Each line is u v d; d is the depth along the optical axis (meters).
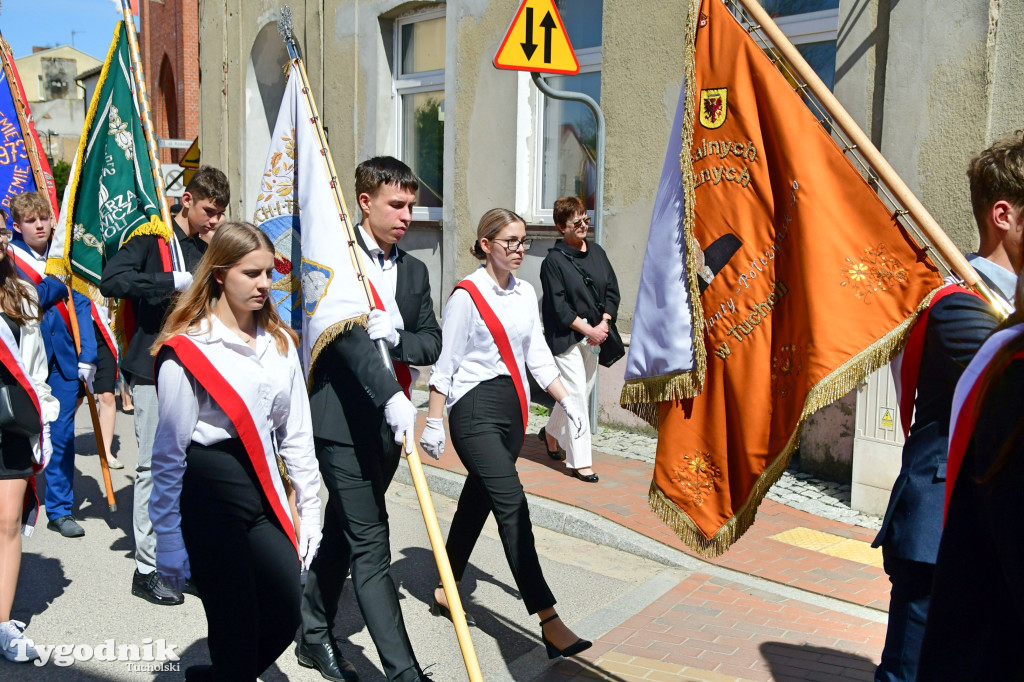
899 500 2.43
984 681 1.74
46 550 5.12
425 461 6.62
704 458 2.87
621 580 4.65
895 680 2.44
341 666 3.58
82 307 6.28
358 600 3.23
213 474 2.75
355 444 3.26
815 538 5.13
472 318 3.80
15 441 3.79
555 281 6.04
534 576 3.66
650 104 7.25
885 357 2.48
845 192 2.58
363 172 3.51
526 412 3.93
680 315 2.83
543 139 8.55
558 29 6.20
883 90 5.78
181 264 4.62
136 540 4.42
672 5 7.02
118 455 7.39
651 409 3.04
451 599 2.82
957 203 5.45
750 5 2.65
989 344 1.70
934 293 2.40
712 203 2.82
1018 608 1.57
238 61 12.45
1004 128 5.23
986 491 1.62
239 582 2.76
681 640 3.90
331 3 10.56
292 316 3.62
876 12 5.77
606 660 3.72
